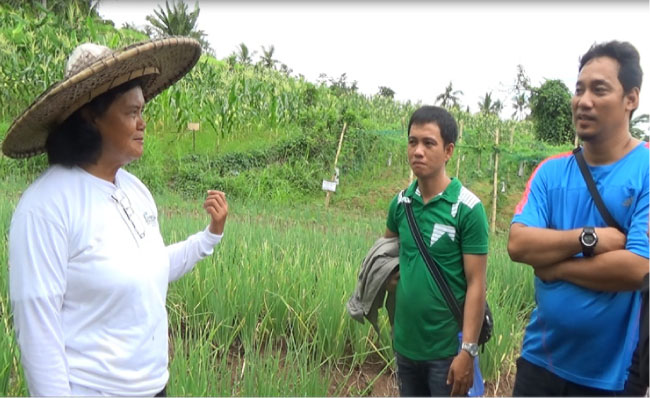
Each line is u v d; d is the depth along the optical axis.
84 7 29.22
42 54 15.95
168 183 15.45
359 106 23.64
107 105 2.03
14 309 1.91
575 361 2.54
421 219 2.92
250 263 5.41
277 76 25.80
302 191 16.59
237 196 15.28
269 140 18.78
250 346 4.10
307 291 4.95
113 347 2.04
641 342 2.24
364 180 18.09
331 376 4.35
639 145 2.49
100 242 2.01
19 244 1.90
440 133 2.80
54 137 2.06
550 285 2.60
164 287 2.30
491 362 4.47
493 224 13.64
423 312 2.90
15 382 3.21
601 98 2.37
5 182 11.21
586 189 2.53
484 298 2.82
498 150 13.85
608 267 2.36
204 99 18.42
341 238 8.28
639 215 2.36
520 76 18.59
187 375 3.29
